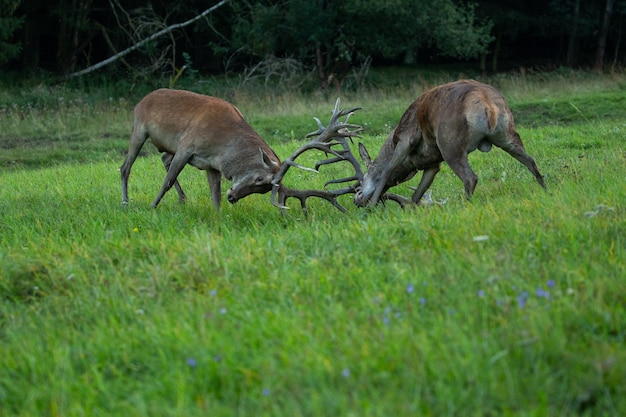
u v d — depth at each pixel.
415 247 9.71
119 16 48.28
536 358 6.61
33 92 38.28
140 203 15.38
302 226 11.81
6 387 7.38
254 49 43.31
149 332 7.86
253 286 8.88
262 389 6.57
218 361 7.04
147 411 6.53
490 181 16.09
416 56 53.44
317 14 41.69
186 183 18.17
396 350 6.74
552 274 8.34
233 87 40.44
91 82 43.16
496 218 10.46
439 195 15.23
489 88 12.86
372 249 9.82
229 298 8.53
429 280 8.44
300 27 42.12
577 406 6.09
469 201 12.54
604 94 30.62
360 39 42.34
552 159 18.31
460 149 12.70
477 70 52.16
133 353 7.62
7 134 30.55
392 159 13.78
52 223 13.45
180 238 11.37
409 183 16.48
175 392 6.74
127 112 33.59
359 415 5.95
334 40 42.78
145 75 43.44
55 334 8.42
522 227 9.84
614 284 7.80
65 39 44.97
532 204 11.46
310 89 42.09
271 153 14.25
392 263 9.12
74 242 11.38
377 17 41.53
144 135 15.28
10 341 8.53
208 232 11.52
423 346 6.71
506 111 12.73
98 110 34.19
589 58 56.03
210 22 46.69
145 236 11.89
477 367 6.40
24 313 9.22
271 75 43.66
